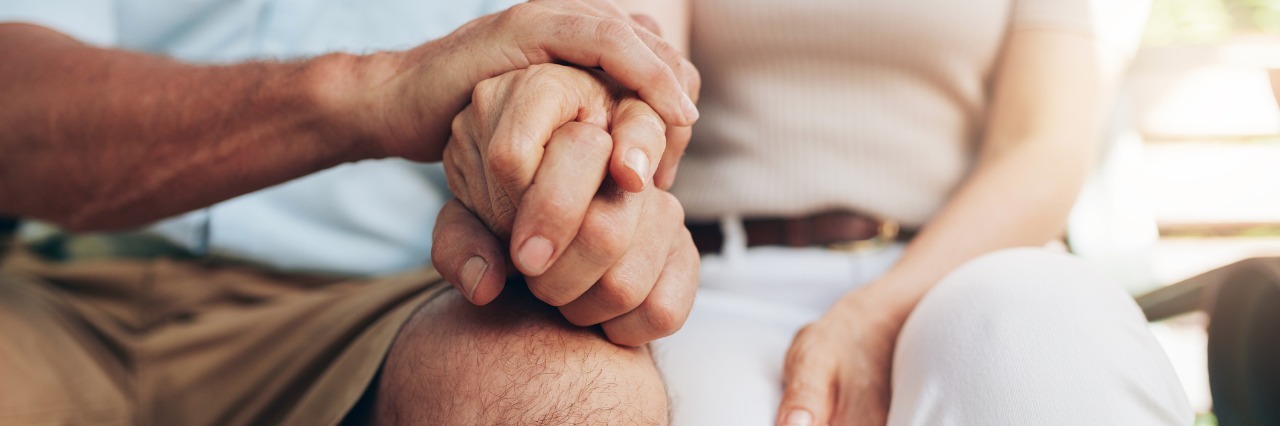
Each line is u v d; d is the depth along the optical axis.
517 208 0.60
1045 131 0.92
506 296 0.69
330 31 0.95
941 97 0.94
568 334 0.67
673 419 0.72
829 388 0.75
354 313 0.81
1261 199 1.91
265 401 0.83
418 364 0.68
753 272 0.92
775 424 0.74
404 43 0.95
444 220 0.66
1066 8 0.95
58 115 0.73
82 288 0.92
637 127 0.61
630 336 0.66
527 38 0.65
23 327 0.81
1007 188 0.88
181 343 0.87
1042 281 0.68
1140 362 0.64
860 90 0.93
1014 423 0.63
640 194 0.62
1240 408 0.74
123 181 0.74
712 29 0.94
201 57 0.96
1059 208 0.89
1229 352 0.75
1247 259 0.75
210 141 0.72
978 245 0.85
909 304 0.81
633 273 0.63
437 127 0.68
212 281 0.92
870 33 0.91
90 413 0.81
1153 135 1.92
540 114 0.59
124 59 0.76
